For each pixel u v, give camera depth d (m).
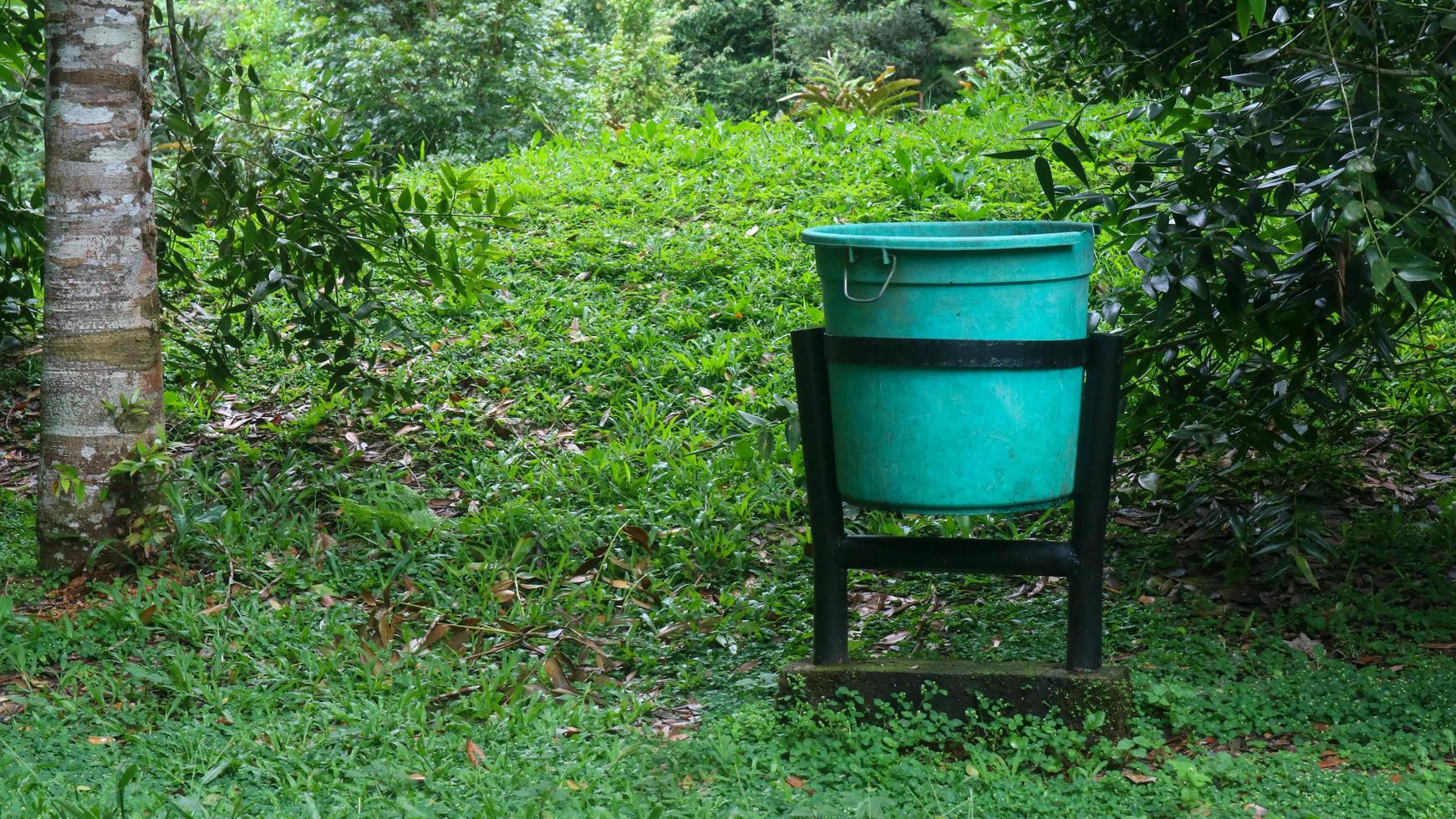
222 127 6.23
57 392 5.15
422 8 14.96
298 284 6.08
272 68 18.91
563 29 15.96
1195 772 3.36
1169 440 5.18
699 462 6.25
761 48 29.75
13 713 3.98
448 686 4.26
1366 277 4.21
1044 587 5.21
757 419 4.82
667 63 22.81
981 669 3.82
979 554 3.82
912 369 3.59
